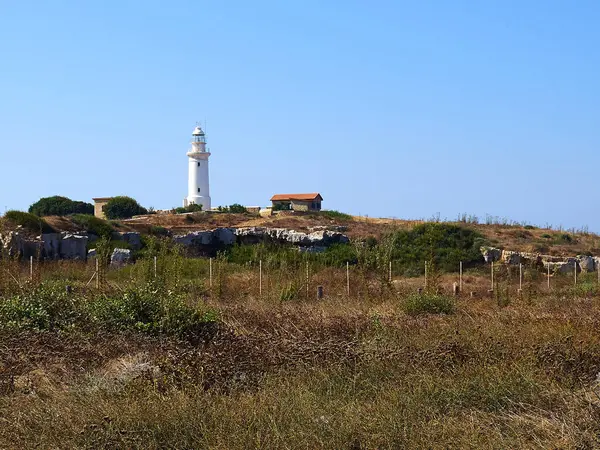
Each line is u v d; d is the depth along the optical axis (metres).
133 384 8.03
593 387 8.09
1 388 8.30
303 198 78.94
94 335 11.16
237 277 25.33
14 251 31.92
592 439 6.59
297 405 7.54
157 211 67.25
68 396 7.76
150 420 6.89
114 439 6.62
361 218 60.66
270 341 10.55
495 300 20.28
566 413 7.38
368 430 6.90
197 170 77.44
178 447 6.58
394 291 19.61
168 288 15.16
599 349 10.10
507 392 8.16
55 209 63.66
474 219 56.28
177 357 9.30
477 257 42.94
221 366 9.11
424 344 10.34
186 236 43.78
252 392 8.49
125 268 25.14
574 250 47.28
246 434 6.61
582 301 19.30
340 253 38.00
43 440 6.53
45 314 12.34
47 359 9.54
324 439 6.70
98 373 9.06
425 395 8.12
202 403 7.43
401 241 44.56
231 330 12.14
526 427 7.04
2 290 15.84
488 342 10.29
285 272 24.81
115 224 43.91
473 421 7.16
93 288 17.00
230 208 65.50
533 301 19.47
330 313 14.81
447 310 16.09
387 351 9.93
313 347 10.16
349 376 9.09
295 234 46.47
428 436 6.77
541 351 9.79
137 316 12.52
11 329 11.39
